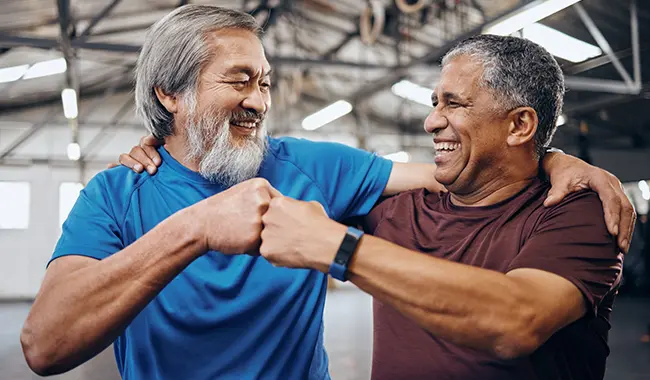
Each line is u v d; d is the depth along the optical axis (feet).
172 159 4.38
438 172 4.10
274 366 4.16
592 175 3.76
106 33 29.40
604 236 3.49
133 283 3.40
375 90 41.57
